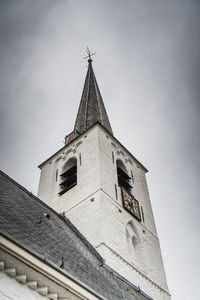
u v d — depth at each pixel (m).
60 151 28.69
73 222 20.69
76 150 26.98
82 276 10.57
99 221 19.27
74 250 13.52
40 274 8.25
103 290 10.93
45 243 11.00
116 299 11.11
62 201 23.36
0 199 12.57
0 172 17.42
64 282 8.58
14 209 12.61
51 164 28.58
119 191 23.28
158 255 22.59
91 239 18.59
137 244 21.78
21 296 7.77
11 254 7.79
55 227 15.30
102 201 20.52
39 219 14.19
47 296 8.45
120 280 15.73
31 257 8.12
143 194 26.81
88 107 35.28
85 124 32.62
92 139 26.25
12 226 10.10
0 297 7.34
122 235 20.02
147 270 20.25
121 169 26.06
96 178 22.39
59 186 25.33
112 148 27.03
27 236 10.23
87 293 9.05
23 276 8.00
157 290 19.78
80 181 23.48
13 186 17.14
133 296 14.80
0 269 7.71
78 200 22.09
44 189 26.19
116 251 18.34
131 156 29.36
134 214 22.89
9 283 7.74
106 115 35.06
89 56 45.38
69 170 25.84
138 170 29.12
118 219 20.80
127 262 18.67
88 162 24.47
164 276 21.47
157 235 24.09
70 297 8.77
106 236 18.47
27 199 16.78
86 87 39.41
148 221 24.36
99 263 15.73
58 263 9.71
